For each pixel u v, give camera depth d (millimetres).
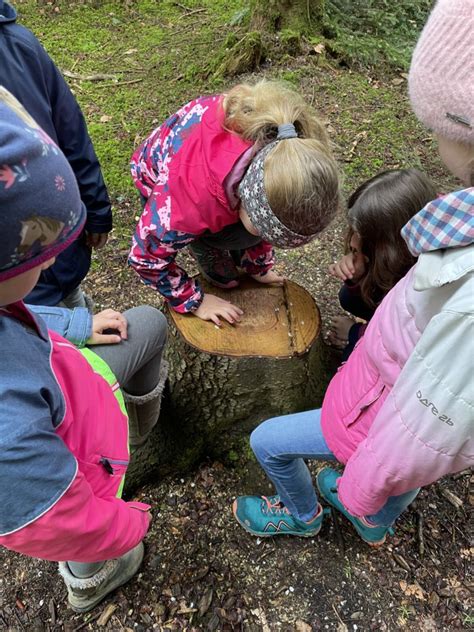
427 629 1596
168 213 1506
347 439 1309
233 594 1685
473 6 747
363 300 1910
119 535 1140
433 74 811
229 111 1473
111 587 1619
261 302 1930
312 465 2008
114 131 3693
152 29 5121
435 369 906
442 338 877
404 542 1790
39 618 1626
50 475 899
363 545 1783
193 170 1447
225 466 2047
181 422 2047
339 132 3566
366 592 1676
